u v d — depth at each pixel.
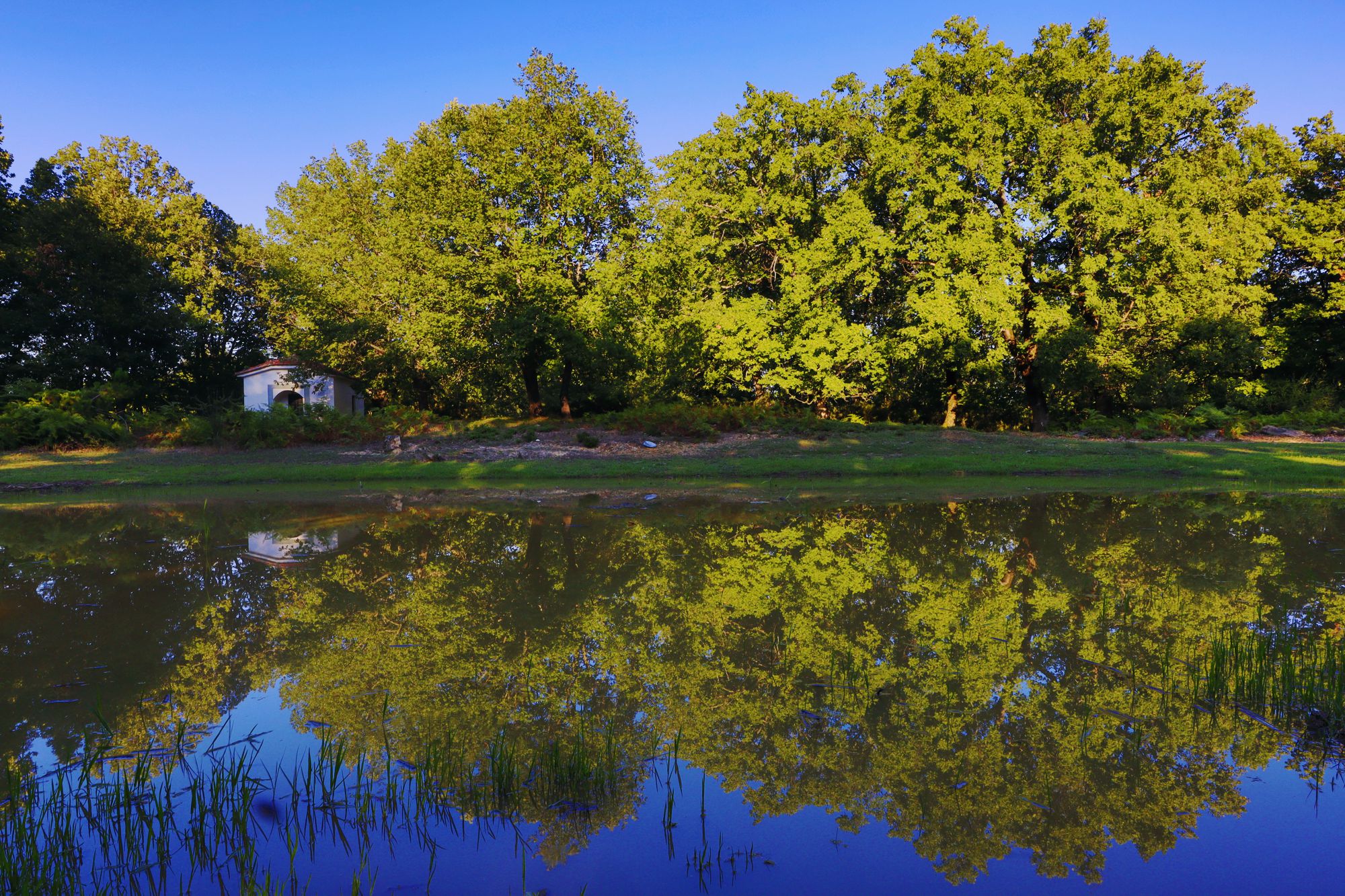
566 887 2.82
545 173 26.25
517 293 27.28
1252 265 26.91
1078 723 4.16
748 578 7.63
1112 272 24.92
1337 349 31.78
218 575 7.92
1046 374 26.50
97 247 30.86
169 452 21.83
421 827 3.27
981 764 3.73
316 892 2.82
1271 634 5.54
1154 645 5.37
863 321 29.73
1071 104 26.52
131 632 5.93
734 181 28.53
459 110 28.81
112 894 2.84
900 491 15.24
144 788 3.58
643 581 7.53
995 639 5.59
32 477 17.64
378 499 14.37
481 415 35.66
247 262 39.66
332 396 32.16
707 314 26.98
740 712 4.36
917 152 26.28
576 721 4.25
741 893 2.74
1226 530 10.21
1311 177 31.55
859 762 3.77
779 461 19.14
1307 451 19.84
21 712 4.41
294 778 3.66
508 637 5.78
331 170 37.50
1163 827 3.18
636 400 34.38
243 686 4.81
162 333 33.38
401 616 6.38
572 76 27.61
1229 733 4.03
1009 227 25.44
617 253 27.38
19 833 3.12
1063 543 9.33
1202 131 27.58
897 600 6.72
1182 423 24.53
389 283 31.67
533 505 13.45
